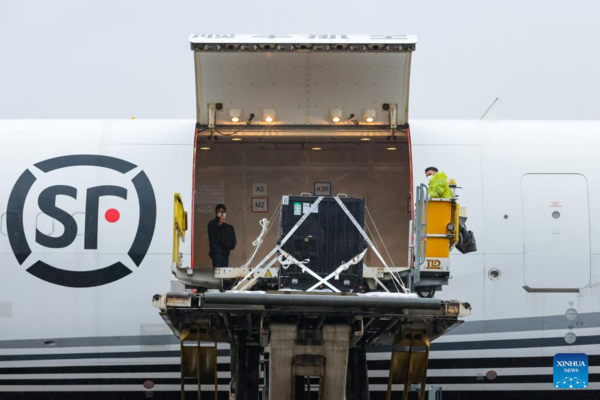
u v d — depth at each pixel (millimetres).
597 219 21719
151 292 21328
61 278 21422
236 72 20656
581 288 21609
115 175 21719
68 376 21703
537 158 21984
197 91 20750
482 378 21641
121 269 21359
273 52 19469
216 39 18734
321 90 20844
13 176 21828
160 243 21391
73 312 21453
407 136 21828
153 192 21594
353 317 15242
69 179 21719
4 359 21641
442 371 21578
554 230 21656
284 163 24891
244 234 24797
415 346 16953
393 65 20656
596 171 21953
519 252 21547
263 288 16922
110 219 21484
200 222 24734
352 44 18484
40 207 21594
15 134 22359
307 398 18234
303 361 15625
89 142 22125
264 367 19078
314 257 15578
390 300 14125
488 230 21578
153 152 21922
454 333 21484
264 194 24891
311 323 15617
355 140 24062
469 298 21469
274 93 20828
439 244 16172
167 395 21828
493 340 21531
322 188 24859
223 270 16625
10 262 21516
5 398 21828
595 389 21734
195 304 14648
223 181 24891
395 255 24672
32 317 21469
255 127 20938
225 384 21656
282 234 15594
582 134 22469
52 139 22234
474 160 21906
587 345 21656
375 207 24828
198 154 24844
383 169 24859
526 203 21719
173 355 21547
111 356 21547
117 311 21391
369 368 21422
